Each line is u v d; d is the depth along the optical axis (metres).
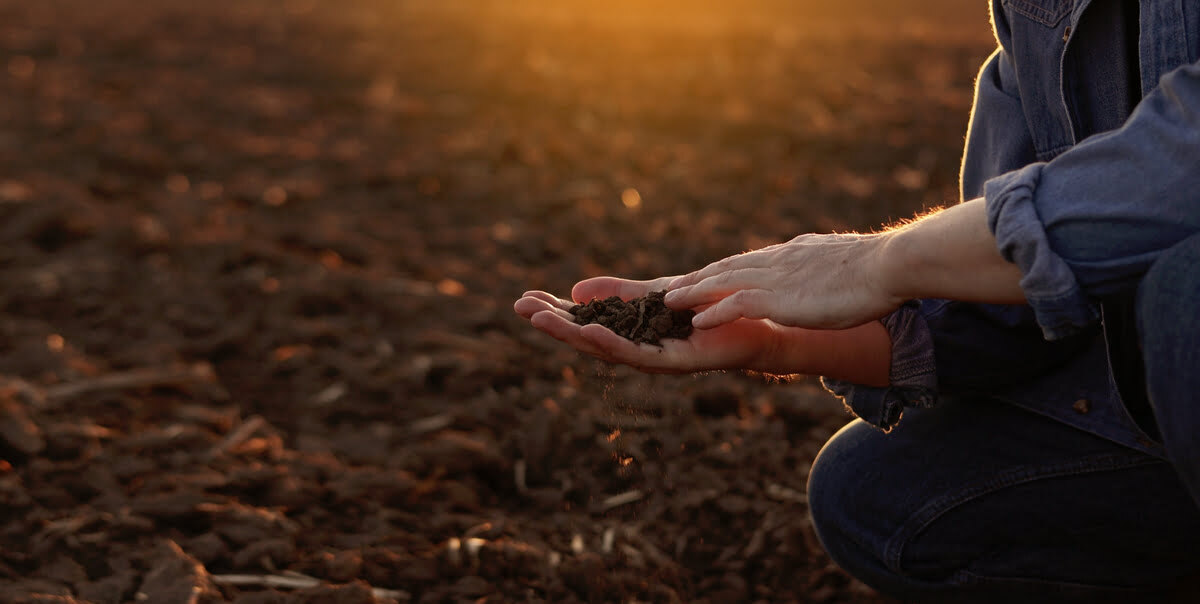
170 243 3.81
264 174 5.04
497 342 3.04
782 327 1.41
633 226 4.37
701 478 2.23
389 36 9.51
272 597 1.71
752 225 4.45
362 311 3.31
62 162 4.97
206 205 4.45
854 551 1.55
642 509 2.13
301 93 6.89
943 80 7.70
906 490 1.47
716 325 1.27
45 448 2.25
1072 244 1.05
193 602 1.68
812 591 1.88
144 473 2.18
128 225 3.95
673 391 2.68
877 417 1.47
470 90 7.09
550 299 1.52
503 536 2.00
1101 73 1.28
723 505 2.13
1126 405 1.30
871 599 1.84
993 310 1.42
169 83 6.98
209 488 2.11
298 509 2.09
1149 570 1.41
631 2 18.48
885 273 1.16
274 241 3.97
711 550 2.01
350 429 2.55
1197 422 1.02
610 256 3.98
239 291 3.41
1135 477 1.35
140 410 2.54
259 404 2.67
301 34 9.42
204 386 2.71
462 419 2.53
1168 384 1.03
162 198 4.54
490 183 4.98
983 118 1.47
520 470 2.29
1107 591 1.43
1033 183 1.08
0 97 6.29
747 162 5.39
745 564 1.95
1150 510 1.35
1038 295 1.05
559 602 1.80
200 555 1.86
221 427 2.49
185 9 11.30
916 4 18.92
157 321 3.17
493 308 3.32
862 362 1.44
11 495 2.03
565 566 1.88
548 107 6.64
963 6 18.64
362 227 4.26
